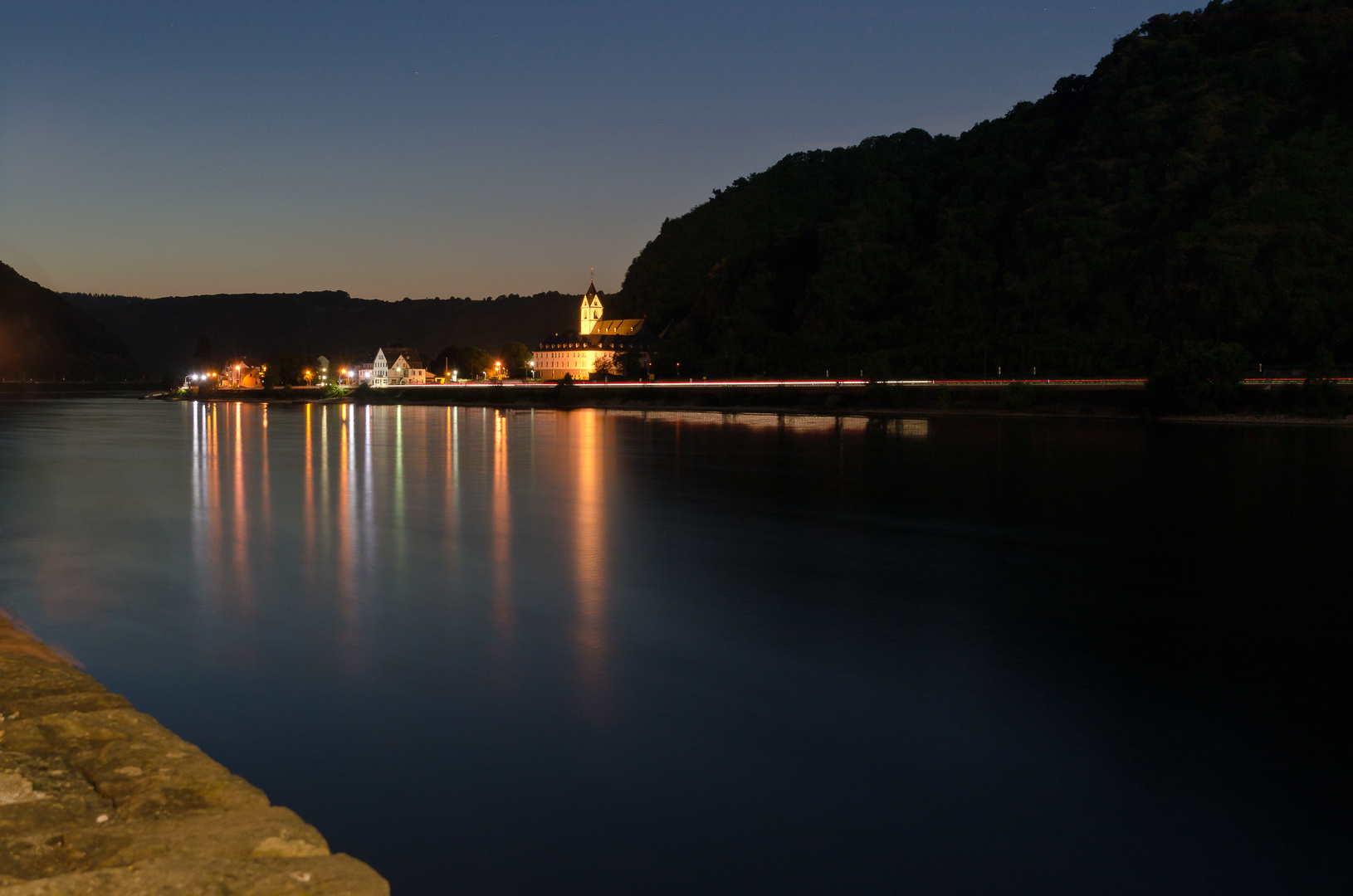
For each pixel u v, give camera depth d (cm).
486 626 3212
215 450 10200
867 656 2906
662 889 1677
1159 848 1836
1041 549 4653
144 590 3697
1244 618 3397
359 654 2880
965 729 2353
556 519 5519
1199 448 10050
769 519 5550
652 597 3631
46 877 1138
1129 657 2931
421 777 2059
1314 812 1961
